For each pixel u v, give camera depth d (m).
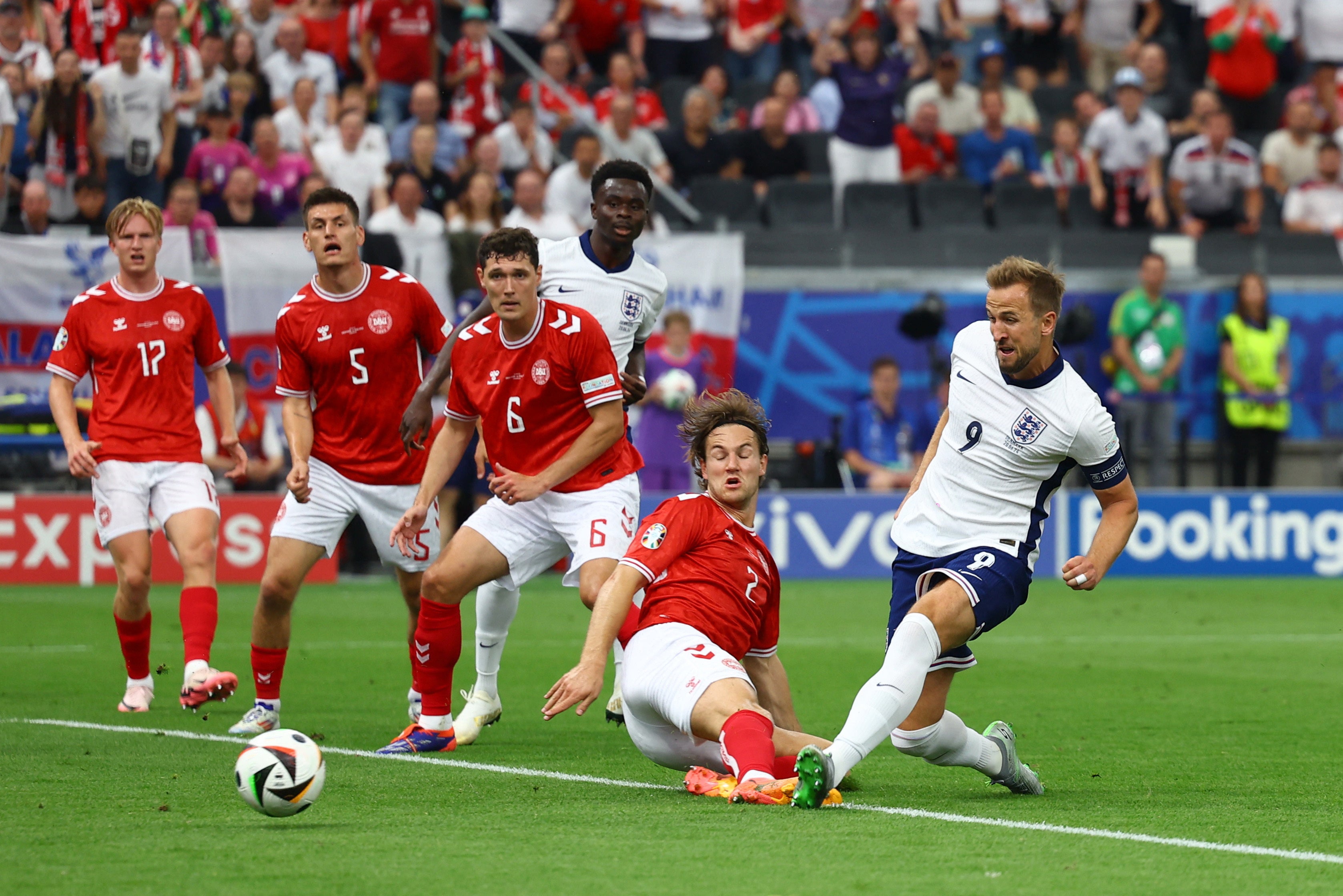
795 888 13.95
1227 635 41.66
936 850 15.62
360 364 24.36
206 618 26.06
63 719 25.89
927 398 56.22
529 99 64.06
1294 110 68.25
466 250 50.19
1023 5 75.44
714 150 63.97
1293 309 58.59
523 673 33.00
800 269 58.25
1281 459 58.50
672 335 51.94
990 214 64.69
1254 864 15.22
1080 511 56.81
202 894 13.68
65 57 52.84
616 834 16.34
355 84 64.81
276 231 49.94
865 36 63.94
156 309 26.62
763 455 19.83
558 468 22.25
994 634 41.91
